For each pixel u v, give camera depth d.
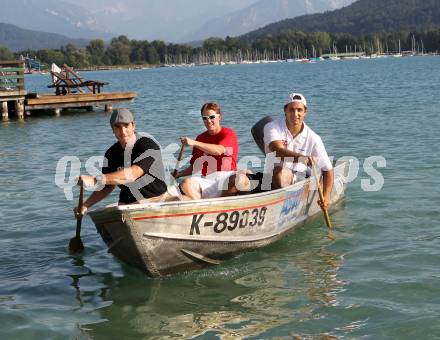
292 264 6.37
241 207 6.35
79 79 26.50
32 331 5.00
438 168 10.44
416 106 21.94
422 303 5.20
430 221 7.52
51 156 14.16
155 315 5.26
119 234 5.81
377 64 111.75
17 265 6.61
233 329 4.93
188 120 21.47
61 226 8.03
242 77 72.56
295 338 4.71
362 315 5.04
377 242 6.88
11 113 25.34
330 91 35.00
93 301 5.61
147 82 69.44
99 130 19.28
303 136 7.22
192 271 6.31
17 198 9.62
